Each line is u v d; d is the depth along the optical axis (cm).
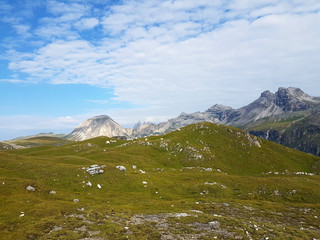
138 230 2925
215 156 13550
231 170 12519
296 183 7475
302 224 4059
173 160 12719
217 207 4831
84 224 3027
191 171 10025
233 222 3525
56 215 3325
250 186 7131
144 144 14812
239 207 4953
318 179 9375
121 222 3209
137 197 5544
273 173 11212
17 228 2764
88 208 3850
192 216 3753
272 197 6419
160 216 3734
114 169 7406
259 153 15075
